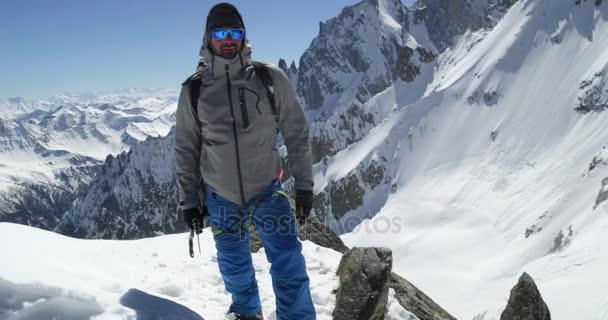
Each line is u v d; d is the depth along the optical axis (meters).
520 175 183.25
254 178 4.02
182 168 4.21
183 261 6.66
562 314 57.97
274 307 5.93
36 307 3.70
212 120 3.91
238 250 4.42
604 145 159.75
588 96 189.00
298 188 4.11
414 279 134.50
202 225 4.34
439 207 183.75
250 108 3.89
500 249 139.75
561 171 167.62
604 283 61.03
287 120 4.10
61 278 4.25
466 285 122.06
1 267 4.09
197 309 4.93
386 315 6.49
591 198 123.31
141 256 6.49
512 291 8.43
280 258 4.14
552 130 192.75
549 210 135.25
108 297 4.14
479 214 168.00
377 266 6.40
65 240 5.95
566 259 78.56
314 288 6.57
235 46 3.80
